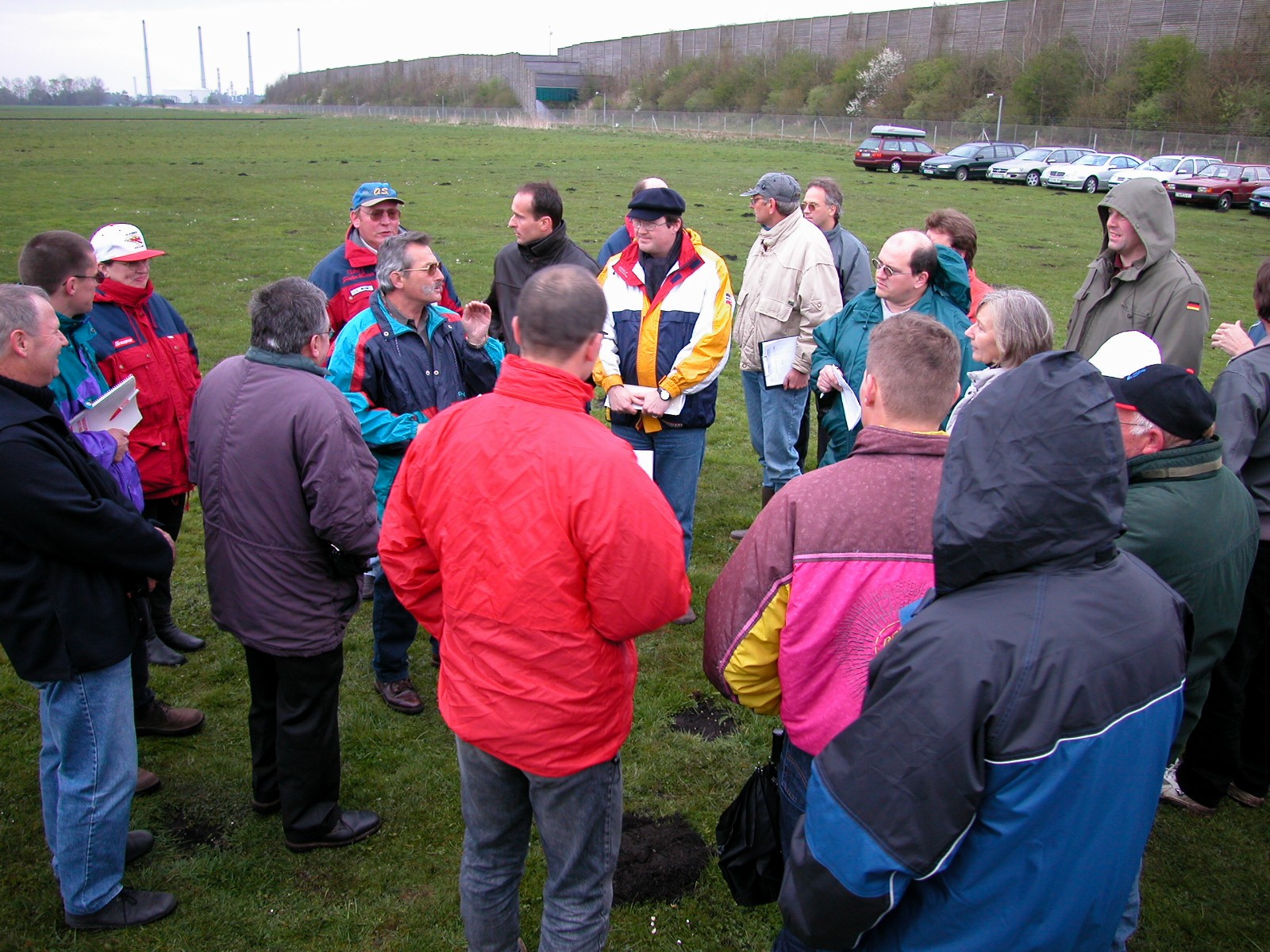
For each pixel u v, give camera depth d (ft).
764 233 18.25
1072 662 5.45
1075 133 170.60
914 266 13.47
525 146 151.43
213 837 11.25
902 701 5.55
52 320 8.77
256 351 10.11
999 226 73.41
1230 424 10.87
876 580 7.05
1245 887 10.79
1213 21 179.63
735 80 262.06
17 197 73.31
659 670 14.98
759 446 19.79
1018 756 5.39
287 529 10.03
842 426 14.89
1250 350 11.46
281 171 101.40
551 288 7.57
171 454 14.29
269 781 11.44
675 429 15.48
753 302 18.56
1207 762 11.80
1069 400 5.57
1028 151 116.16
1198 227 81.76
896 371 7.39
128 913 9.86
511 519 7.48
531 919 10.13
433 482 7.88
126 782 9.56
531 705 7.64
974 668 5.43
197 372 14.87
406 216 67.92
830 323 14.83
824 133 195.62
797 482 7.46
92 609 8.98
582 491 7.37
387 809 11.75
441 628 8.75
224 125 223.71
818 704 7.34
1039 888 5.58
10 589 8.67
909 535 7.04
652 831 11.44
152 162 110.83
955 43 225.15
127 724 9.56
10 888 10.36
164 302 14.66
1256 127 157.38
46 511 8.47
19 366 8.63
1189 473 8.95
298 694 10.43
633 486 7.47
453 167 109.91
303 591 10.23
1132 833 5.81
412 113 301.02
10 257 48.67
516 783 8.30
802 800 7.78
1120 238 13.03
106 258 13.42
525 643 7.59
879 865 5.53
